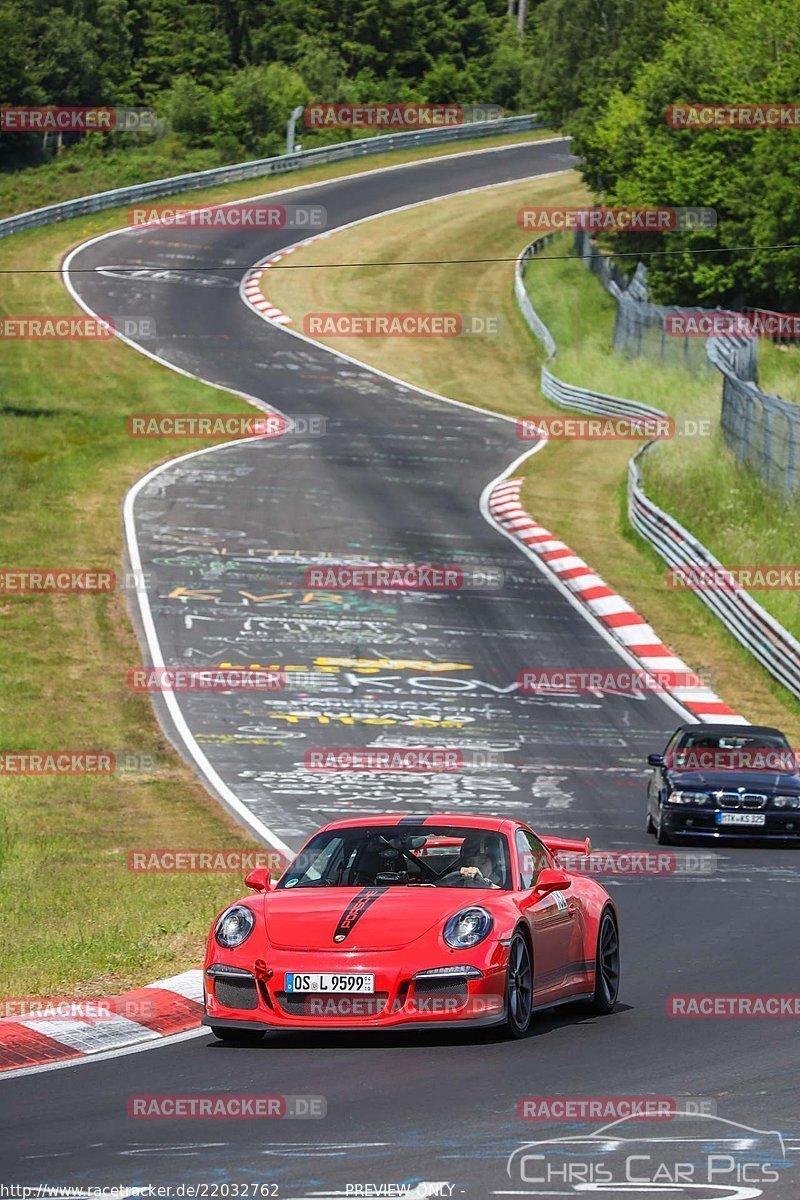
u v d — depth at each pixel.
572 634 133.25
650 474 176.50
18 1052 37.16
